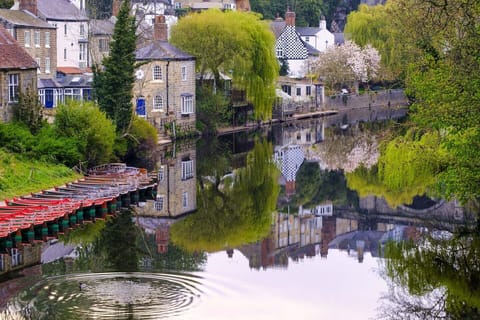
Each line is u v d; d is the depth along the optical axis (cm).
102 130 6894
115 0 13338
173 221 5438
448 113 4159
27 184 5691
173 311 3394
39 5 11588
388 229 5212
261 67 10875
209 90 10550
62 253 4384
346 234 5116
